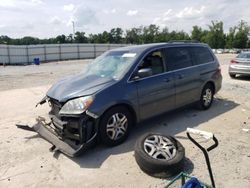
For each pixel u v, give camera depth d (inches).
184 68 244.5
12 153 185.9
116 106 188.4
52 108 199.6
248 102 316.8
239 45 3117.6
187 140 200.4
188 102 252.7
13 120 261.9
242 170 156.7
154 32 3777.1
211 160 168.7
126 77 196.5
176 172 152.1
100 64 229.1
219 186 141.3
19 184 149.3
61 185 147.2
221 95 357.7
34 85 497.7
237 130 221.1
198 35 3420.3
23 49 1620.3
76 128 174.1
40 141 205.6
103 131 182.2
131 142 197.8
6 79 615.2
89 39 3858.3
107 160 172.1
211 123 239.0
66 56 1856.5
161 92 218.4
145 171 156.4
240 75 551.2
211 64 280.7
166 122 241.9
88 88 184.1
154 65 218.5
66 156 179.3
